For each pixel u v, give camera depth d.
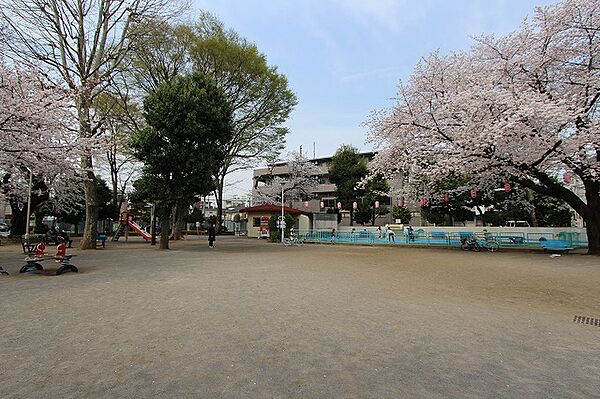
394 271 10.51
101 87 19.36
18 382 3.02
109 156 30.14
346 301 6.38
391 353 3.86
